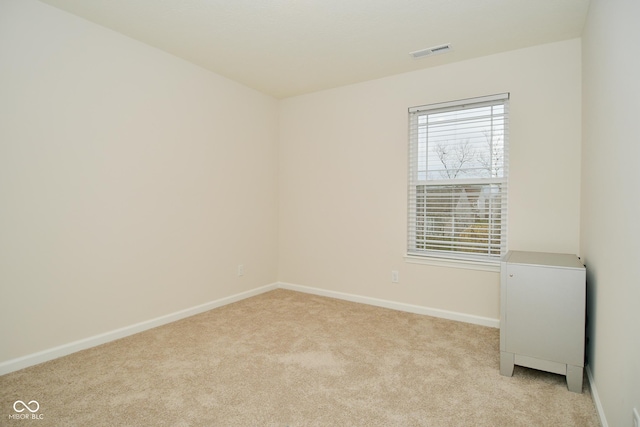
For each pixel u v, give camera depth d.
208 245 3.21
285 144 4.02
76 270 2.29
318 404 1.70
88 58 2.32
